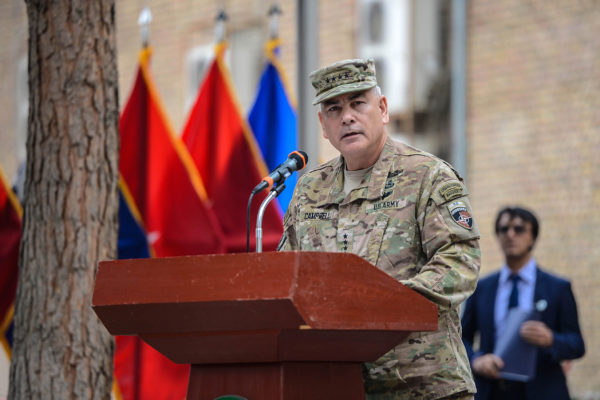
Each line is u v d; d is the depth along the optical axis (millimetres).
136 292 6016
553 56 22812
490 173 23250
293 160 7418
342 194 7750
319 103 7691
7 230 15344
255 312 5641
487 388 12922
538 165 22812
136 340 14719
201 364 6441
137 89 15719
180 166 15461
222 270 5727
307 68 13523
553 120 22750
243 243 15297
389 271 7285
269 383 6129
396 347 7152
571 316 13164
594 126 22391
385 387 7180
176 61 25266
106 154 10625
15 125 25453
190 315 5891
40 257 10320
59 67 10555
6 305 15117
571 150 22547
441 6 23750
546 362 12867
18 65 25703
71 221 10336
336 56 24188
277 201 15266
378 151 7688
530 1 23078
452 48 23703
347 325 5699
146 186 15469
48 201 10383
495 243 22969
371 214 7484
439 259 6895
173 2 25438
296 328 5691
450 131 23641
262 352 6004
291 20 23719
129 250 15289
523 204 22875
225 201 15547
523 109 23016
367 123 7543
